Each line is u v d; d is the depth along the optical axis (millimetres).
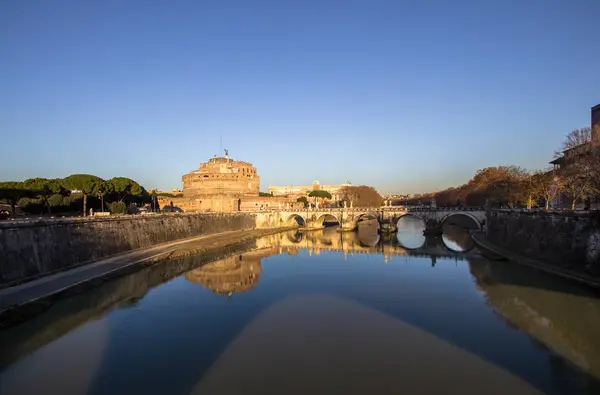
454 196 198000
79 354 32156
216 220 130625
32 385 27203
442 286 55406
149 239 90562
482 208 125750
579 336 35438
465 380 27625
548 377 28078
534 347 33219
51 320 40469
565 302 45219
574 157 73500
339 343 34281
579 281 53469
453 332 36781
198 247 91062
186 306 45938
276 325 39062
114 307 45312
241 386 26875
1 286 47000
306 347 33469
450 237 126375
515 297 47969
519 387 26750
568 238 60594
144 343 34469
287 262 78875
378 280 60219
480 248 95875
